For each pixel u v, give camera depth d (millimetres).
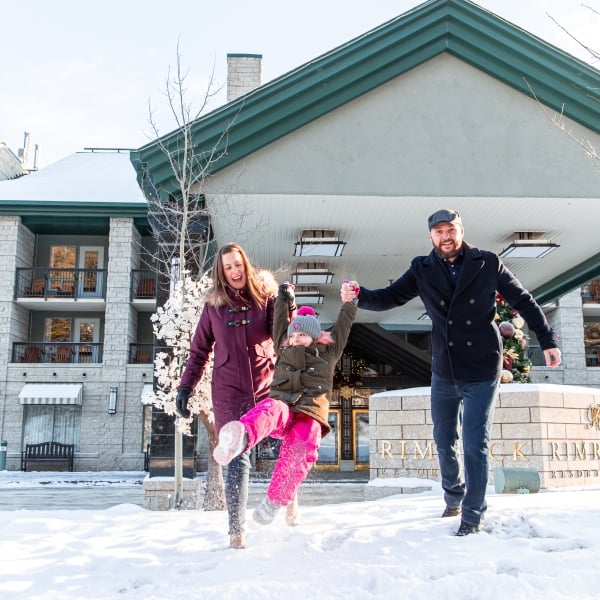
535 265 14805
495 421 9250
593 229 12055
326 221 11422
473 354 3770
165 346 9039
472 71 9867
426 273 3928
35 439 25875
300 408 3627
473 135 9750
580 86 9656
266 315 3975
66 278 27750
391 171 9633
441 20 9664
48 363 26078
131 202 26609
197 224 9664
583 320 30781
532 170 9719
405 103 9781
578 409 9391
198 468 23000
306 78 9547
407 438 9969
